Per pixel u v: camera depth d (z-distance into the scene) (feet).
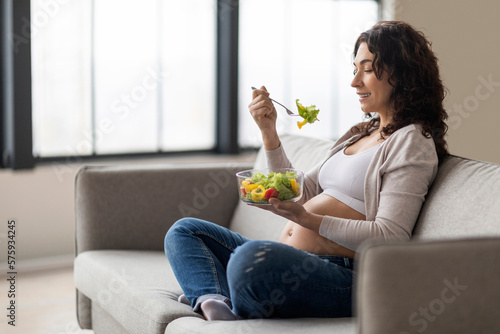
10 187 10.88
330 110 15.21
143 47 12.42
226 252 6.00
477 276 4.16
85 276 6.98
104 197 7.39
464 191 5.12
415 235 5.28
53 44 11.39
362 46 5.84
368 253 4.00
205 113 13.39
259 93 6.54
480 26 16.43
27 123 11.06
